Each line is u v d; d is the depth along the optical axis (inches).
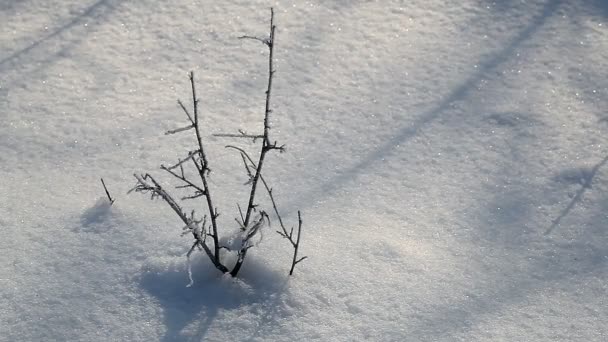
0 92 160.4
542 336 109.7
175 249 120.8
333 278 116.8
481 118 155.0
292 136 149.8
